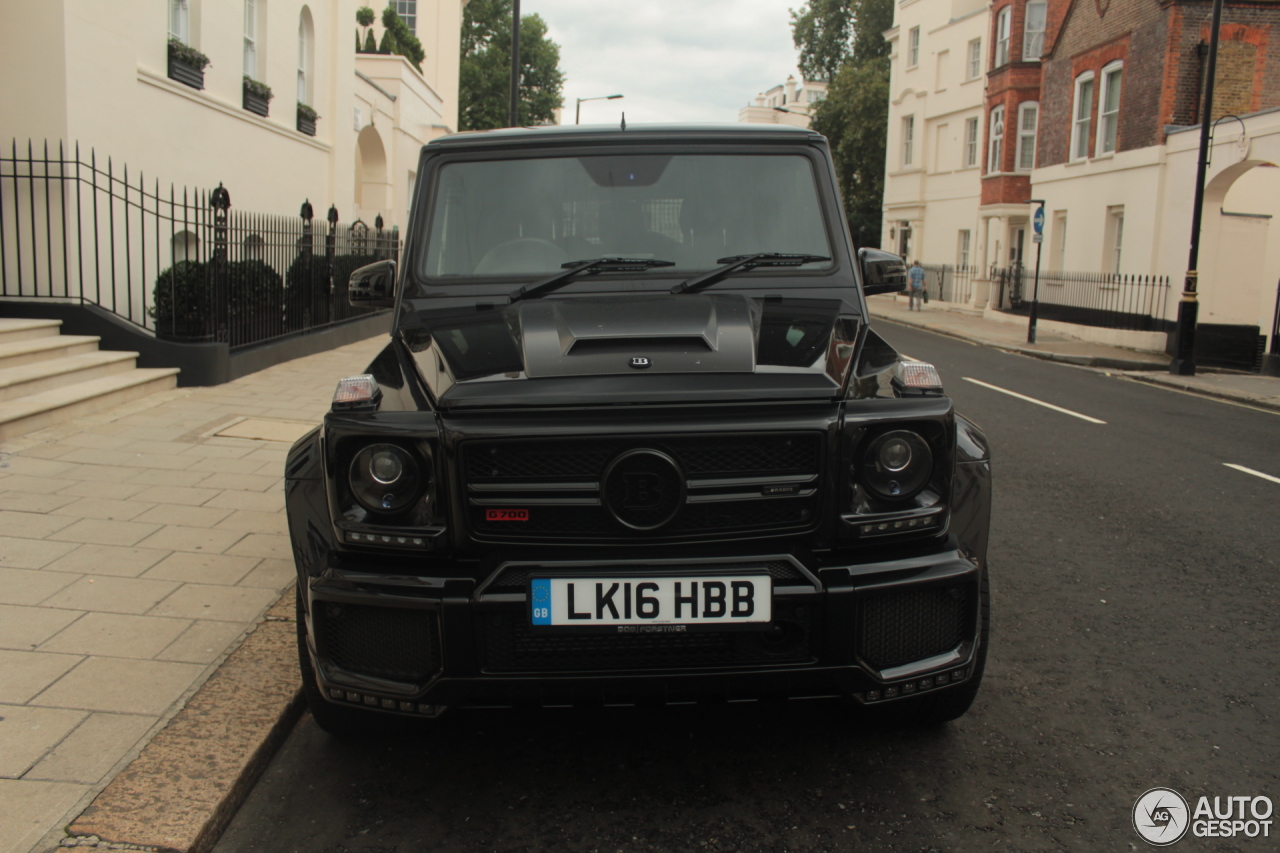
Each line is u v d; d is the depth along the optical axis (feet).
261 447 23.30
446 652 8.63
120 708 10.71
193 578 14.70
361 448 8.70
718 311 10.61
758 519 8.79
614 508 8.59
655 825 9.21
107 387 26.71
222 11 42.39
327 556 9.11
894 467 8.86
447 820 9.29
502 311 11.19
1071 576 16.87
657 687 8.82
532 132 12.87
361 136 78.59
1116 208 71.87
